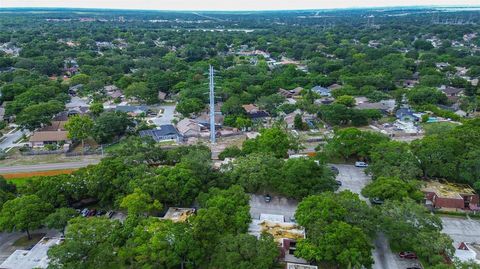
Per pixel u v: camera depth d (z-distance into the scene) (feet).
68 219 230.27
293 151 385.70
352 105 533.55
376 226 227.20
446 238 209.15
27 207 232.12
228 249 197.16
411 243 213.66
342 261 196.34
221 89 594.65
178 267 208.54
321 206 229.04
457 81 643.04
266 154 317.42
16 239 239.09
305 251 203.92
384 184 270.26
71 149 401.49
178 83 645.92
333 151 350.64
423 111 519.19
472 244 233.14
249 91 603.67
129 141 370.32
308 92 594.24
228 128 474.90
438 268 184.34
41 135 415.23
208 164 299.79
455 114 490.49
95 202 284.61
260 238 209.97
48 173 340.80
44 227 250.78
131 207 238.07
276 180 282.56
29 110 449.06
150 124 478.59
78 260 190.70
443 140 323.78
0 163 363.56
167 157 334.44
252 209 276.00
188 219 232.53
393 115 522.47
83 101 595.47
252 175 281.13
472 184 293.02
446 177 309.63
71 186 266.57
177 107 525.75
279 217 253.44
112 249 199.21
